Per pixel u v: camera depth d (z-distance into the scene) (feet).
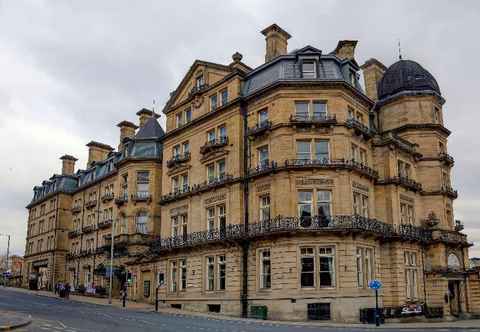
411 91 150.92
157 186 175.11
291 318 103.65
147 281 154.61
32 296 166.91
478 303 143.54
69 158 262.47
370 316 105.91
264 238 111.55
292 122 114.01
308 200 111.65
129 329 67.72
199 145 140.05
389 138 130.41
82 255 215.31
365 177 122.01
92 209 219.20
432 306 131.13
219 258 125.08
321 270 106.63
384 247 123.65
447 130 152.66
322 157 114.73
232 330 71.00
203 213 133.39
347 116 119.14
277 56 125.49
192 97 145.89
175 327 73.41
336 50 144.25
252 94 124.57
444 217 144.36
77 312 101.50
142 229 172.65
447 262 140.05
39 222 264.52
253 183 120.57
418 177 146.72
